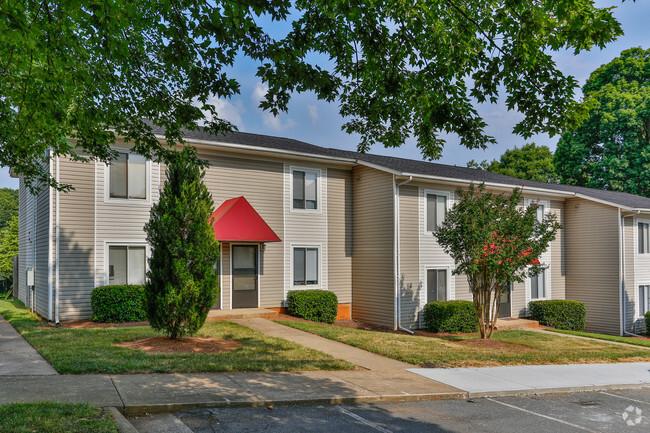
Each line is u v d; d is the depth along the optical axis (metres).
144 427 6.03
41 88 7.82
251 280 17.78
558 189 23.66
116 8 5.60
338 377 9.20
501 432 6.71
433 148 8.45
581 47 6.10
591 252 23.02
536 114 6.85
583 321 22.09
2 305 21.44
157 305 11.10
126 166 15.61
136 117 9.09
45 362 8.91
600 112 36.06
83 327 13.59
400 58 6.83
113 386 7.43
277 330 14.23
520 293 22.08
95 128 9.35
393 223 18.30
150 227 11.41
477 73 6.81
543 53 6.32
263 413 6.88
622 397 9.27
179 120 8.74
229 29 6.23
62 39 6.38
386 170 18.41
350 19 6.40
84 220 14.88
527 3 5.91
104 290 14.47
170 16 6.49
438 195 19.80
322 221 19.55
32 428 5.32
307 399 7.53
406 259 18.56
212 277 11.48
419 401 8.21
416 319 18.72
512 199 14.26
